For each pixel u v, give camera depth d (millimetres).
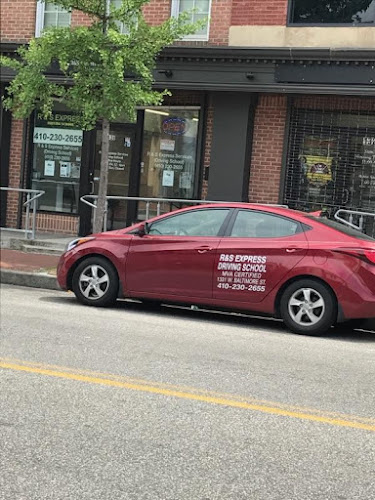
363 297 7512
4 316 7949
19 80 10539
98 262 8891
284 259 7859
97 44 10164
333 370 6238
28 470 3812
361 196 12602
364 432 4625
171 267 8414
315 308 7793
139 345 6836
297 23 12500
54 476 3748
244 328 8273
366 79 11508
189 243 8359
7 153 14508
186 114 13602
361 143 12539
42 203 14625
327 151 12734
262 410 4984
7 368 5754
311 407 5102
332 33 12266
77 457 4004
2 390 5184
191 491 3629
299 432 4570
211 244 8242
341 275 7574
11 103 11188
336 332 8367
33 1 14000
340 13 12328
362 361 6699
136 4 10336
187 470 3885
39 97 11070
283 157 12852
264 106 12930
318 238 7832
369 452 4270
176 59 12445
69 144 14414
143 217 14148
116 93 10195
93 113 10430
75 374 5668
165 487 3664
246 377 5836
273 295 7930
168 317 8727
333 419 4855
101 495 3547
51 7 13992
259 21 12664
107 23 10594
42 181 14609
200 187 13422
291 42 12492
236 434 4480
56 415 4691
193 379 5688
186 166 13711
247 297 8055
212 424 4648
